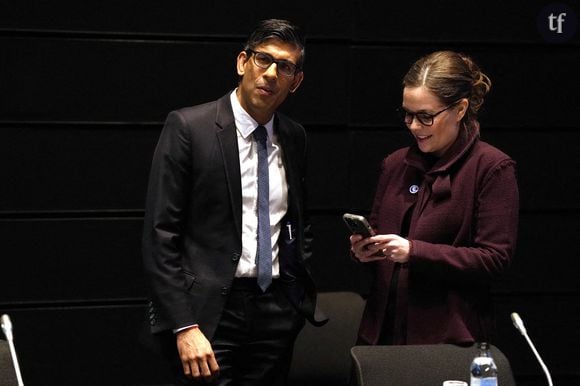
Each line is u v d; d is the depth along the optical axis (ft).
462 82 11.10
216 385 11.37
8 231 15.97
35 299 16.10
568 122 17.54
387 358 10.23
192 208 11.41
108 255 16.34
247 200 11.57
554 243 17.58
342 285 17.06
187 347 10.92
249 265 11.47
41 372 16.15
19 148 15.97
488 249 10.93
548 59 17.46
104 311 16.34
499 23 17.28
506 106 17.40
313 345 13.79
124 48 16.20
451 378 10.18
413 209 11.51
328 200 16.96
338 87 16.89
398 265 11.47
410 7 17.06
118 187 16.31
